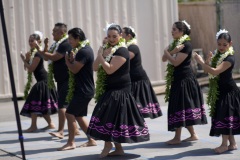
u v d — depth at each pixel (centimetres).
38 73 1436
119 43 1055
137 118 1057
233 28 2686
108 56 1049
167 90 1212
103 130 1038
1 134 1445
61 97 1304
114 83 1049
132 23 2308
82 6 2216
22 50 2130
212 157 1081
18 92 2138
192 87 1198
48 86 1352
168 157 1091
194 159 1066
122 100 1045
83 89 1155
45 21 2164
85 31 2225
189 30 1216
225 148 1122
